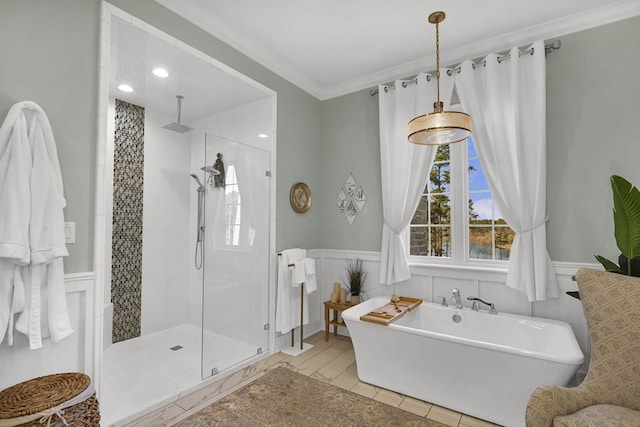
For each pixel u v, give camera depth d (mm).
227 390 2402
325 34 2768
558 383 1833
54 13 1730
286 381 2545
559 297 2539
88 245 1835
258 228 3051
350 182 3686
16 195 1494
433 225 3240
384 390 2416
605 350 1536
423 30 2703
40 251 1565
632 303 1545
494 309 2709
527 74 2635
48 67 1702
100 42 1895
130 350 3150
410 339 2281
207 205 2615
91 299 1827
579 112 2514
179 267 3912
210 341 2582
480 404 2061
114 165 3297
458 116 1915
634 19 2346
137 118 3496
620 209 1989
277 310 3115
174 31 2311
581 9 2420
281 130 3316
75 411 1385
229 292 2754
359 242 3594
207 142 2639
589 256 2445
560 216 2557
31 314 1554
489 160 2744
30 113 1618
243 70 2885
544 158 2504
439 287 3088
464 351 2088
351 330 2574
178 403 2221
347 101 3750
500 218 2910
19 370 1588
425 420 2037
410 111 3209
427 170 3076
